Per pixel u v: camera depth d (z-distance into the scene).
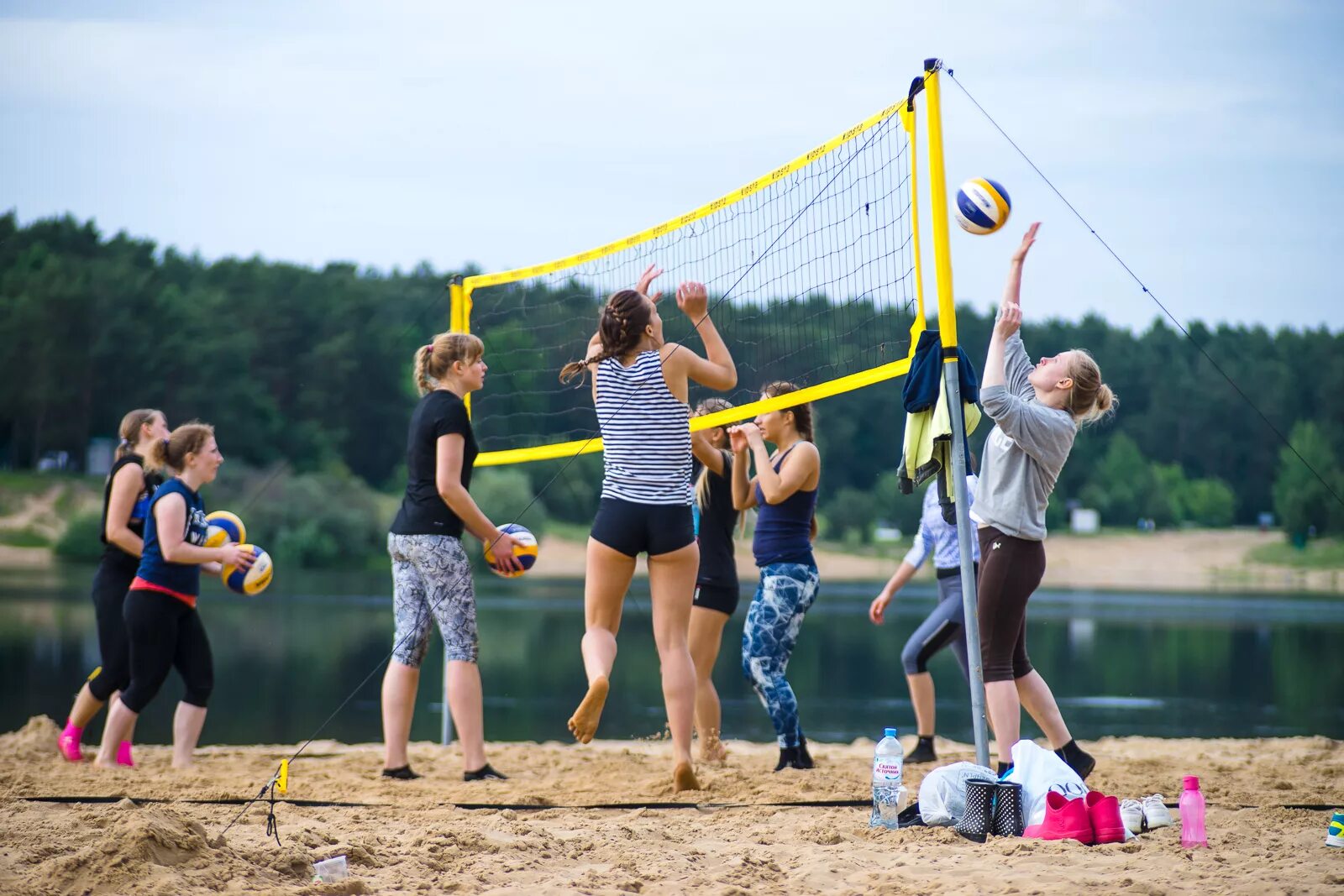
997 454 12.13
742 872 9.12
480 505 153.75
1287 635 65.38
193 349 184.75
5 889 8.11
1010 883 8.51
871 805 12.23
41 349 174.62
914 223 12.83
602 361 12.82
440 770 15.67
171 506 15.30
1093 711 32.06
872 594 105.81
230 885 8.38
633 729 27.91
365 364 198.75
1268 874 8.66
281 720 29.19
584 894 8.55
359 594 91.19
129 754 15.87
